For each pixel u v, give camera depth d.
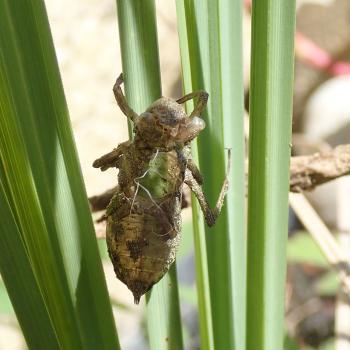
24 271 0.14
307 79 0.31
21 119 0.14
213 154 0.15
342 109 0.30
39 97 0.14
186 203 0.17
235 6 0.14
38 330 0.14
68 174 0.14
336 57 0.31
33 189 0.14
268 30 0.14
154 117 0.15
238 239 0.15
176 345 0.15
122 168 0.16
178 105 0.15
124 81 0.15
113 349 0.15
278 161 0.14
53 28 0.28
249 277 0.15
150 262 0.15
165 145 0.15
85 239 0.14
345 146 0.17
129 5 0.14
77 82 0.28
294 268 0.29
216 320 0.15
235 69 0.15
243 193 0.15
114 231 0.15
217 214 0.15
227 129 0.15
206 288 0.16
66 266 0.14
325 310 0.28
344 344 0.21
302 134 0.31
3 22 0.14
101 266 0.14
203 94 0.15
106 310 0.15
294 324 0.27
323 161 0.17
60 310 0.14
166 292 0.15
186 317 0.28
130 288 0.15
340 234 0.23
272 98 0.14
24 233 0.14
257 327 0.15
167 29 0.29
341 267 0.19
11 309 0.20
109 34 0.29
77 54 0.28
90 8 0.29
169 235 0.15
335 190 0.28
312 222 0.19
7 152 0.14
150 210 0.15
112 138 0.28
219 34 0.14
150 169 0.15
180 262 0.28
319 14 0.31
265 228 0.15
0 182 0.14
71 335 0.14
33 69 0.14
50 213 0.14
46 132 0.14
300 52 0.27
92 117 0.28
